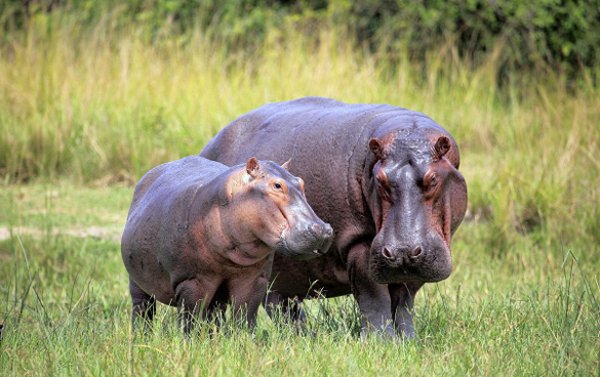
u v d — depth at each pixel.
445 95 52.47
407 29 59.91
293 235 15.69
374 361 16.36
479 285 24.52
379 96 50.22
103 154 43.72
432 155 17.20
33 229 33.25
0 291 23.70
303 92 48.97
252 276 17.33
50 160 43.72
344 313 19.73
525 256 28.31
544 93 46.25
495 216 31.92
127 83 48.84
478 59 57.94
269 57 52.88
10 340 17.64
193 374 15.01
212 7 61.16
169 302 18.39
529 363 16.44
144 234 17.95
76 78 49.28
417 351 17.52
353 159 18.59
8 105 46.97
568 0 57.78
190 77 49.84
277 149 20.31
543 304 21.00
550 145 37.31
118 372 15.39
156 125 45.66
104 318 21.36
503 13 58.91
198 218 16.75
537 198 32.88
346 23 59.06
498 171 36.53
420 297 23.44
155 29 59.19
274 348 16.58
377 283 17.53
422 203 17.03
